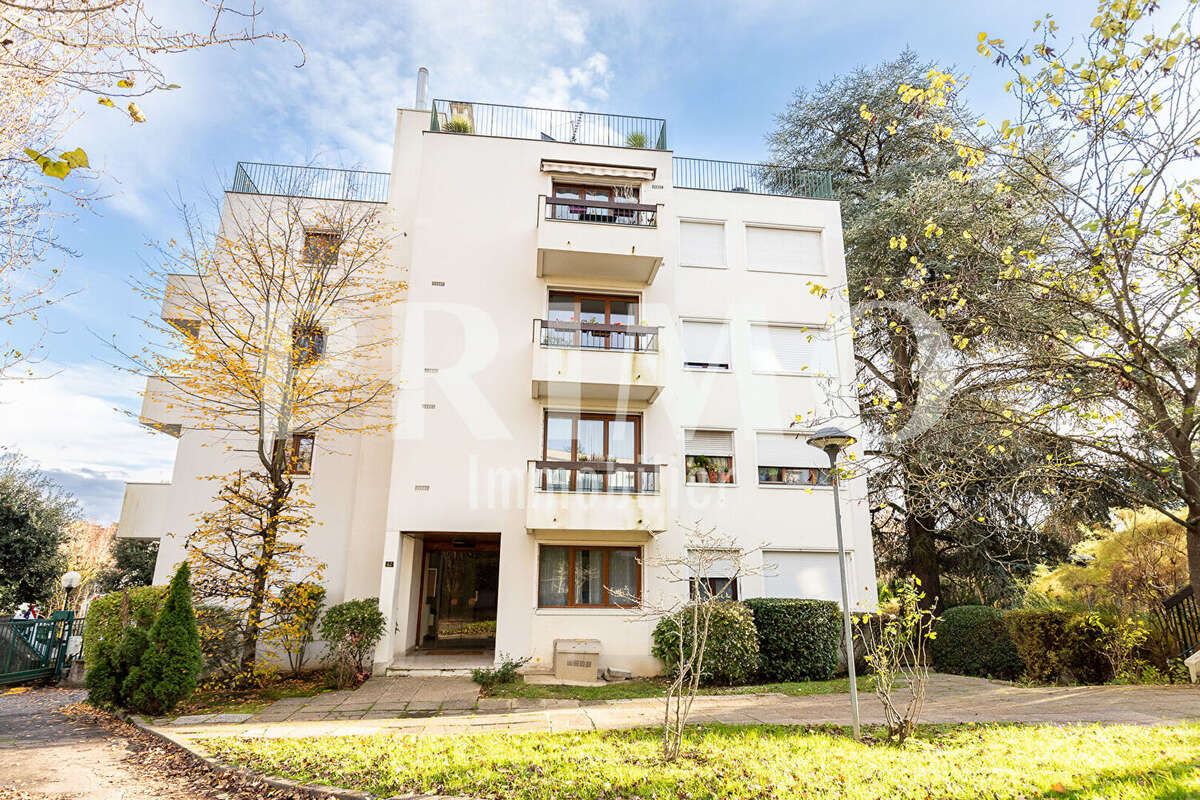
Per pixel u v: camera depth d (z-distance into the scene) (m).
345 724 8.16
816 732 7.10
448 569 16.44
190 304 12.80
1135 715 7.51
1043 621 11.20
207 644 10.92
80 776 6.22
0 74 3.38
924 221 13.59
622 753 6.21
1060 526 13.83
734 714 8.43
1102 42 7.49
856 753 6.07
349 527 13.79
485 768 5.75
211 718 8.59
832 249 16.67
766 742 6.55
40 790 5.76
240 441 14.02
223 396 12.90
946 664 13.66
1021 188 10.04
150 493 13.94
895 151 20.05
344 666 11.22
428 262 14.44
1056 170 9.18
